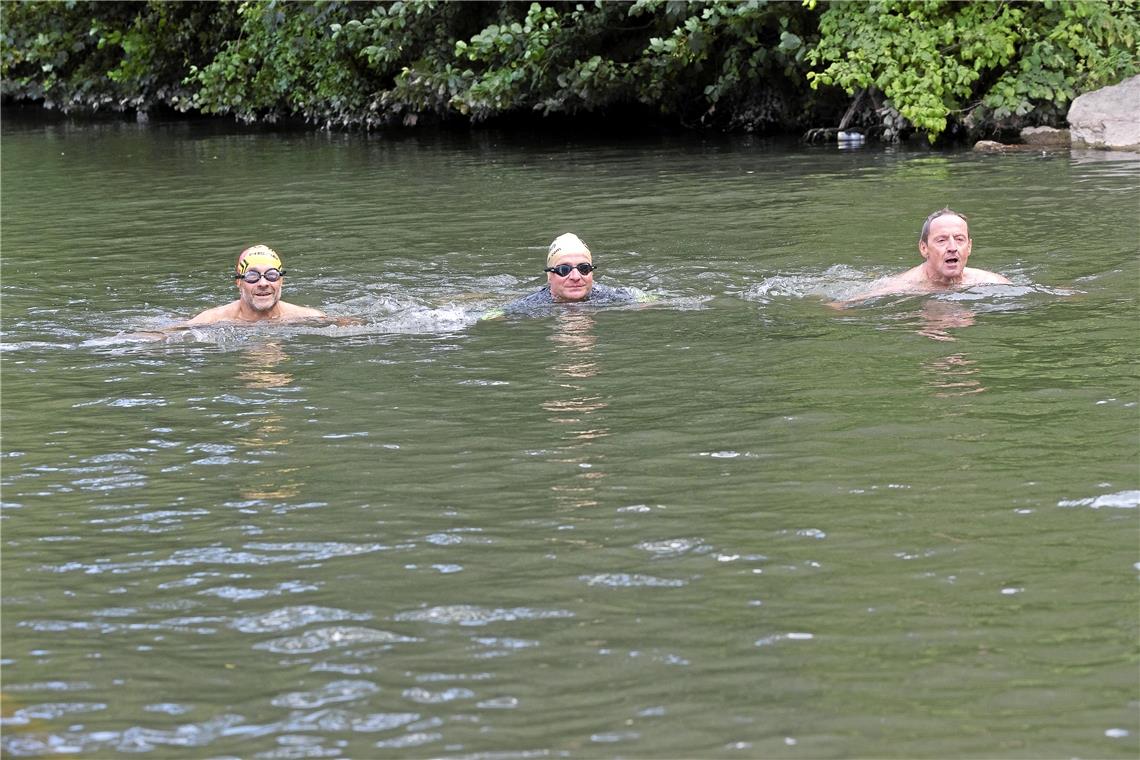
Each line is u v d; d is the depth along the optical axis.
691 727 5.05
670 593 6.22
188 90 40.25
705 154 26.09
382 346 11.31
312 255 16.28
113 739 5.07
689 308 12.41
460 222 18.61
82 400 9.84
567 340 11.28
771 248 15.55
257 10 36.00
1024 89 25.58
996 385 9.40
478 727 5.08
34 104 46.06
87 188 24.00
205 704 5.33
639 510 7.27
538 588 6.32
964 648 5.62
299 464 8.23
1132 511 7.00
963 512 7.09
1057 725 5.01
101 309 13.28
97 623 6.10
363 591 6.35
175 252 16.81
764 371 10.03
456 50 28.86
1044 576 6.28
